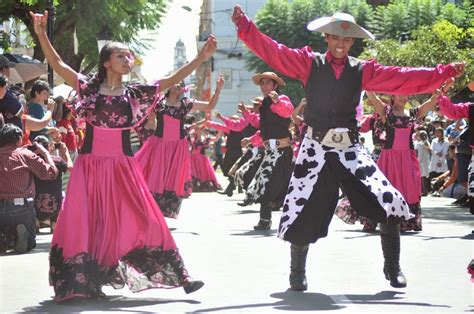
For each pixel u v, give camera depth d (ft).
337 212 39.45
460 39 121.49
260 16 198.90
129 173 26.58
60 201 46.93
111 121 26.61
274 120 46.88
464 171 67.46
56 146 47.55
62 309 25.03
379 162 47.62
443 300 26.58
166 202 48.11
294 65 27.58
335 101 27.58
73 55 102.47
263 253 37.58
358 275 31.37
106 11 98.07
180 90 48.37
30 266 34.35
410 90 27.81
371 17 188.85
